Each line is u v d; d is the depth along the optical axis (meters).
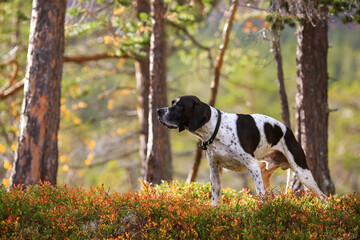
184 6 13.84
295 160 7.75
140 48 14.41
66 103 20.81
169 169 14.09
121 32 14.82
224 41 13.92
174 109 7.04
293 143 7.80
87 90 18.77
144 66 16.39
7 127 18.33
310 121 10.27
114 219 6.71
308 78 10.32
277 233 6.20
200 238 6.45
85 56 15.59
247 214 6.83
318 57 10.32
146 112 16.78
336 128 34.50
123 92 21.84
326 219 6.57
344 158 32.34
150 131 11.87
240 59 20.39
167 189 8.47
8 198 6.99
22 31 17.20
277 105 30.39
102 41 17.48
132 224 6.80
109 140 24.89
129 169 23.92
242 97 24.50
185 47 19.83
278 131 7.67
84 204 7.22
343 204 7.25
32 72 10.37
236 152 7.16
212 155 7.43
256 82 25.39
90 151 24.42
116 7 14.34
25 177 10.08
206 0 13.95
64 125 22.30
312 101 10.30
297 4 9.32
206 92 29.48
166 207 6.92
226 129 7.16
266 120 7.57
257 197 7.01
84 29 14.03
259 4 12.02
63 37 10.79
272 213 6.75
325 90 10.45
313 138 10.24
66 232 6.47
